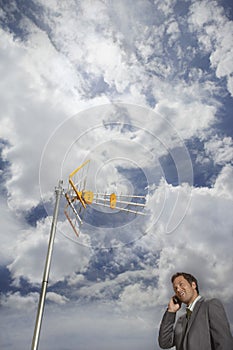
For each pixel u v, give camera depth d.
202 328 1.33
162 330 1.53
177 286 1.52
